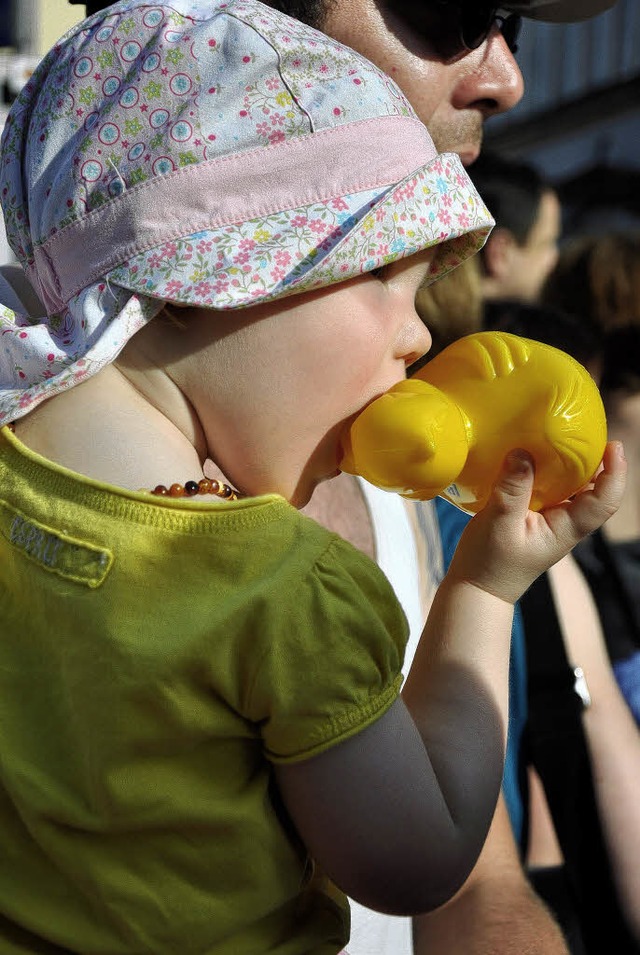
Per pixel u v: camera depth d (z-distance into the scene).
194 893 1.33
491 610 1.54
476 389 1.56
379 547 2.11
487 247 5.04
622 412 4.66
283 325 1.42
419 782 1.35
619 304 4.76
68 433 1.40
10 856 1.37
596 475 1.60
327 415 1.46
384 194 1.45
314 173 1.44
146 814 1.30
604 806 2.75
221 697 1.30
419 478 1.47
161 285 1.38
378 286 1.48
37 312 1.65
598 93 7.39
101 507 1.33
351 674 1.30
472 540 1.56
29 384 1.43
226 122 1.42
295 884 1.38
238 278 1.38
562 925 2.70
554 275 5.00
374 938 1.91
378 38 2.01
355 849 1.32
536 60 7.77
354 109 1.47
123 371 1.43
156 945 1.32
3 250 2.33
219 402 1.43
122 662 1.29
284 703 1.28
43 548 1.36
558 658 2.78
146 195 1.41
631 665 3.84
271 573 1.30
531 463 1.52
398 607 1.38
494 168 5.18
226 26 1.44
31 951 1.35
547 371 1.55
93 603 1.31
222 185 1.42
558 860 2.77
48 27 3.34
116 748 1.30
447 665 1.52
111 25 1.48
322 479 1.54
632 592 3.99
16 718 1.37
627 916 2.71
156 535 1.31
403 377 1.57
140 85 1.43
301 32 1.50
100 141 1.43
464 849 1.39
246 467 1.46
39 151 1.49
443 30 2.03
